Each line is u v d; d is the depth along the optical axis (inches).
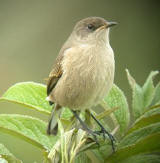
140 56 764.6
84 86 363.9
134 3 813.9
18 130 233.5
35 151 488.1
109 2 823.1
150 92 263.7
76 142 210.5
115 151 222.5
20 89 255.1
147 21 801.6
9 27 818.2
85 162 222.2
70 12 823.1
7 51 779.4
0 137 481.4
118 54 767.1
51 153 205.3
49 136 235.1
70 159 204.1
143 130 233.9
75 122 246.2
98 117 237.5
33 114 601.0
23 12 826.2
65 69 371.6
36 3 831.1
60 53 396.5
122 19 809.5
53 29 812.6
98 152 232.4
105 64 358.6
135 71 748.0
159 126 233.1
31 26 812.6
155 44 781.9
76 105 378.3
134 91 261.7
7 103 604.7
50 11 824.9
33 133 234.2
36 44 789.2
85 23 395.2
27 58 767.1
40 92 257.3
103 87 361.4
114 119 247.4
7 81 731.4
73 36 399.2
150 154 218.5
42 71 749.9
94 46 371.6
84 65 362.6
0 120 234.5
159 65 757.9
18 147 488.1
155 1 806.5
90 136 223.8
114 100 254.4
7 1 834.2
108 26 386.6
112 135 235.3
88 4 824.3
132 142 231.3
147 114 247.9
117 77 730.8
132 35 791.7
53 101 393.7
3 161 192.9
